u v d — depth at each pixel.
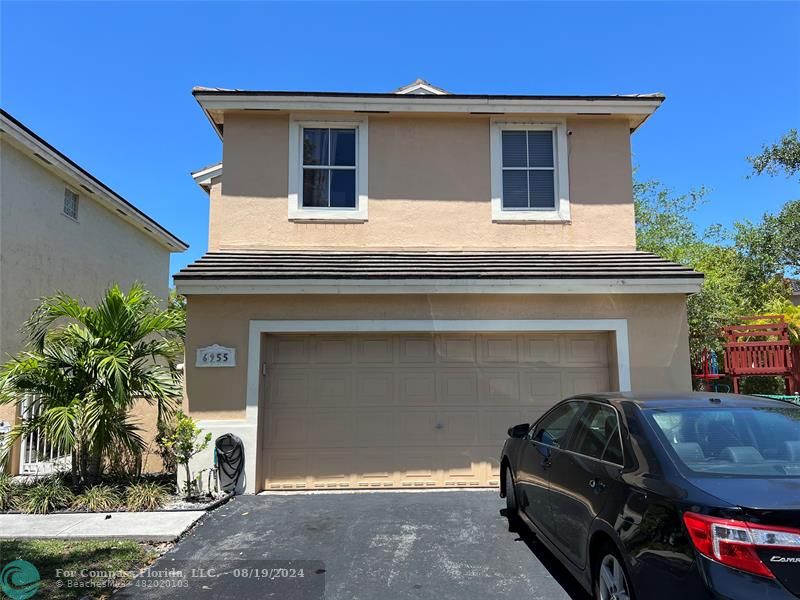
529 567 5.08
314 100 9.37
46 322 8.09
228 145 9.53
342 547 5.64
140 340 8.52
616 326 8.45
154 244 17.80
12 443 7.61
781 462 3.52
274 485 8.22
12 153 11.06
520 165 9.85
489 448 8.45
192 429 7.73
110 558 5.34
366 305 8.38
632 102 9.51
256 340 8.20
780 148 16.50
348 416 8.41
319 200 9.61
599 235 9.62
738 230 19.33
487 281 8.16
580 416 4.93
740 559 2.76
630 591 3.43
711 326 13.20
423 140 9.72
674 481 3.30
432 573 4.96
